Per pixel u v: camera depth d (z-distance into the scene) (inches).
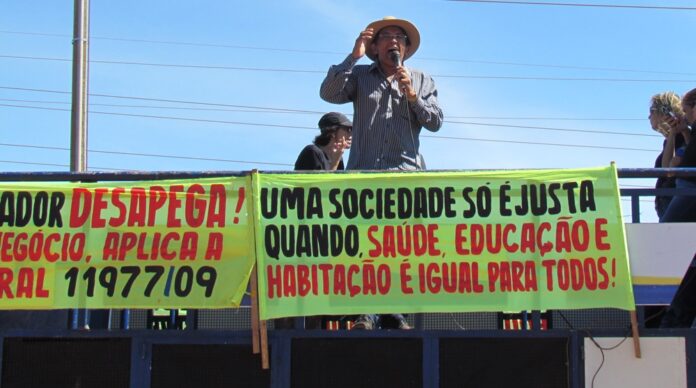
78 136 458.9
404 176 224.2
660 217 274.8
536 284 218.5
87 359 225.5
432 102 260.8
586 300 217.0
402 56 260.7
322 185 224.7
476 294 218.7
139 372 223.5
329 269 221.0
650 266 221.5
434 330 221.9
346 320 262.7
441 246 221.0
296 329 223.5
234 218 224.8
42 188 227.0
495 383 220.2
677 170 224.7
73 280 223.1
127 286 222.5
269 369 222.2
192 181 226.7
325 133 280.1
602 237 219.1
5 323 231.5
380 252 221.3
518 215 221.6
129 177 229.8
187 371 223.5
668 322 242.5
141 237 224.7
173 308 221.8
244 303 226.8
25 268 223.6
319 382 221.1
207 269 222.7
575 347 219.9
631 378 217.9
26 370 225.1
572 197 221.6
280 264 221.3
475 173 223.5
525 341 221.6
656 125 281.3
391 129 257.1
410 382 220.5
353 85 261.9
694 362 217.3
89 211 226.1
